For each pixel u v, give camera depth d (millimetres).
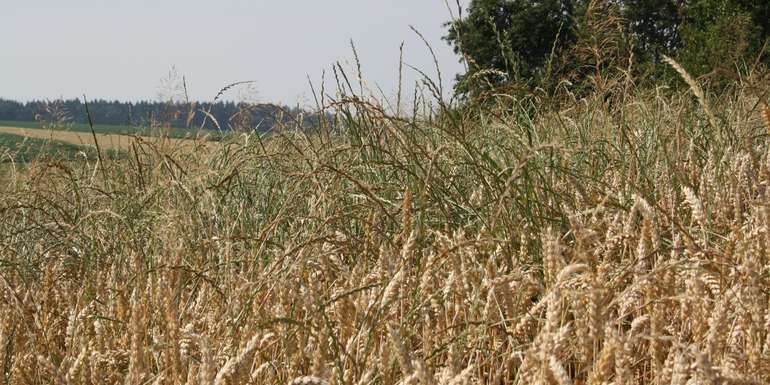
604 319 3395
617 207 5227
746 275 3758
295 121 8422
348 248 5547
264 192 7621
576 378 3617
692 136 7711
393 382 3713
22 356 4289
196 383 3648
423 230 5324
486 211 6004
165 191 7445
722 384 2992
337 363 3713
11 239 7336
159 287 4562
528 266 4848
